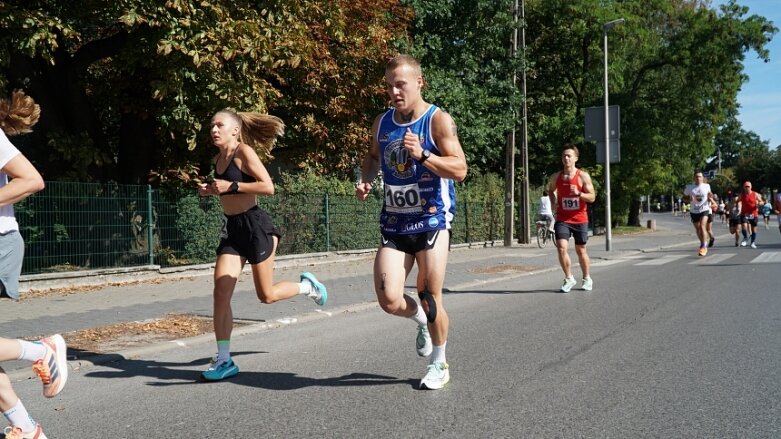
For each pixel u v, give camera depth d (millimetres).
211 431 4340
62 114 14781
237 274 5750
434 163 4613
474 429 4234
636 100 35375
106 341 7223
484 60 24656
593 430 4191
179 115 12969
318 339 7449
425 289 5059
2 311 9336
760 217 61281
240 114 5793
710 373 5543
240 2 13719
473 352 6492
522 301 10094
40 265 11633
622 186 35875
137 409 4895
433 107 4859
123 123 15797
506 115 23047
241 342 7391
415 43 22000
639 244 23922
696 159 40719
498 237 25000
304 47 14250
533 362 6023
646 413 4516
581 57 35188
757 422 4316
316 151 17734
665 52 34656
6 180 3918
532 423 4336
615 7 33219
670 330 7406
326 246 17156
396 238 5023
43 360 4020
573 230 11039
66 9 12680
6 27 11523
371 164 5293
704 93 35594
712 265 14961
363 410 4691
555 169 34938
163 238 13602
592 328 7629
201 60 12289
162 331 7777
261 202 15344
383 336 7523
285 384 5480
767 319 7988
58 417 4754
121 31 14000
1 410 3871
